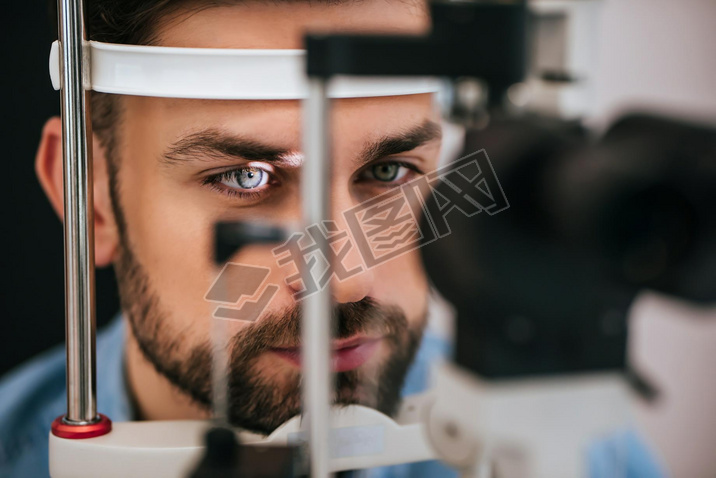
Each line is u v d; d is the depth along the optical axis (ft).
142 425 2.15
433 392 1.42
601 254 1.20
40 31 3.60
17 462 3.80
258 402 2.41
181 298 2.56
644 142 1.17
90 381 2.09
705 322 4.01
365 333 2.50
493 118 1.31
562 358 1.29
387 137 2.36
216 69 2.11
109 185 2.70
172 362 2.64
